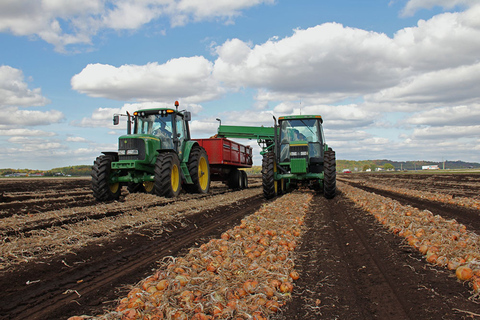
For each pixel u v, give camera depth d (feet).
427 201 35.27
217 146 45.11
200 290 10.91
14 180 79.36
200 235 19.98
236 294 10.82
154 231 20.27
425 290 11.29
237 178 53.01
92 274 13.35
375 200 31.45
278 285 11.65
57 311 10.17
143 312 9.39
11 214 26.30
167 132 35.76
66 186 59.98
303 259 15.15
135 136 31.48
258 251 15.12
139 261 15.06
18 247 15.89
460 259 13.44
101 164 31.37
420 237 17.11
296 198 34.37
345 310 10.16
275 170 38.86
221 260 13.76
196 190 39.55
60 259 14.57
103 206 28.04
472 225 21.90
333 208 29.91
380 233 19.27
